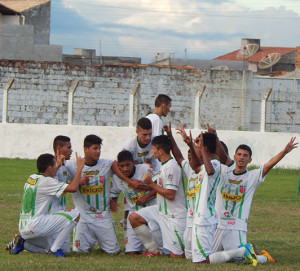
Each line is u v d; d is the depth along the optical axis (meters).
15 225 14.18
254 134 31.97
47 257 10.45
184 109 38.34
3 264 9.46
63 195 11.34
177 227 10.88
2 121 34.44
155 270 9.19
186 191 11.07
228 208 10.74
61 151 11.48
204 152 10.11
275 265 10.06
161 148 10.88
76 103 36.72
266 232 14.40
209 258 10.18
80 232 11.34
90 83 36.84
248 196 10.77
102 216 11.39
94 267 9.41
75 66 36.69
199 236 10.22
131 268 9.34
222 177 10.76
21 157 33.81
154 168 12.35
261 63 58.16
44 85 36.62
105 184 11.39
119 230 14.20
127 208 11.77
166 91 38.03
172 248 10.88
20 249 10.77
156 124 12.92
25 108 36.59
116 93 37.19
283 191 22.94
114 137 32.75
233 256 10.27
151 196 11.45
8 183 22.86
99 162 11.38
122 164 11.31
